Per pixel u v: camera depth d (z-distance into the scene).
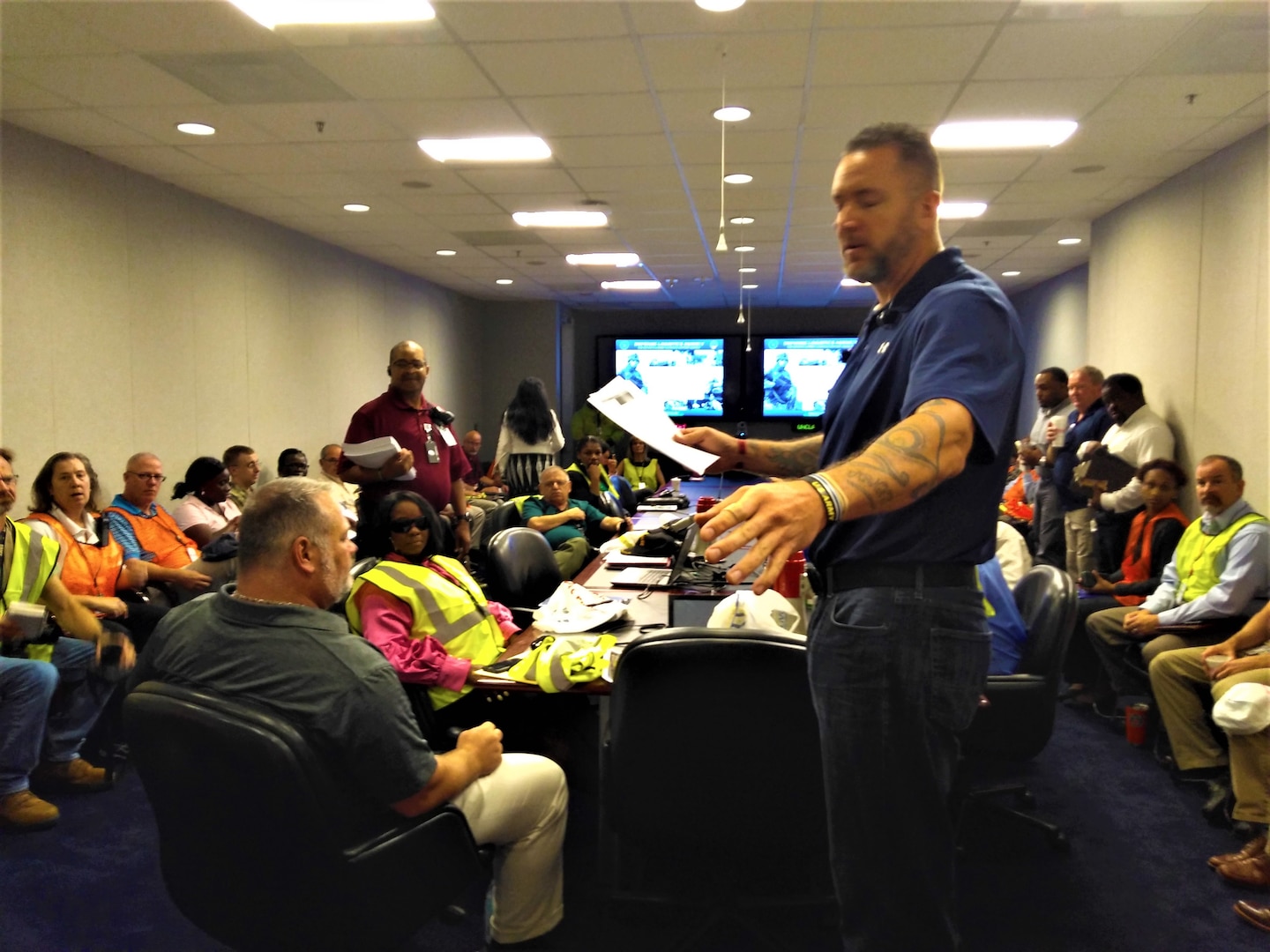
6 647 2.85
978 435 0.91
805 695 1.57
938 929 1.06
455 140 4.84
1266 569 3.09
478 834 1.80
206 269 6.22
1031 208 6.49
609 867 2.20
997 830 2.72
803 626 2.53
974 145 4.91
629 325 14.21
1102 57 3.64
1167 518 3.92
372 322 9.09
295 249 7.49
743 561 0.76
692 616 2.56
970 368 0.94
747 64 3.71
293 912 1.42
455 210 6.63
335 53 3.60
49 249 4.79
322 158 5.20
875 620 1.04
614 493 5.73
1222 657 2.84
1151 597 3.56
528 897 2.00
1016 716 2.34
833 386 1.22
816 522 0.79
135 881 2.45
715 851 1.72
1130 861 2.53
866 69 3.78
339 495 6.49
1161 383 5.59
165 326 5.77
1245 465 4.60
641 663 1.60
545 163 5.32
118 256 5.32
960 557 1.04
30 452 4.67
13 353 4.57
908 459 0.84
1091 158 5.11
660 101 4.19
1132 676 3.51
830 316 13.77
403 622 2.26
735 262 9.16
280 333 7.23
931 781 1.05
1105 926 2.20
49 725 3.01
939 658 1.03
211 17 3.28
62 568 3.18
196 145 4.91
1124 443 5.13
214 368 6.32
